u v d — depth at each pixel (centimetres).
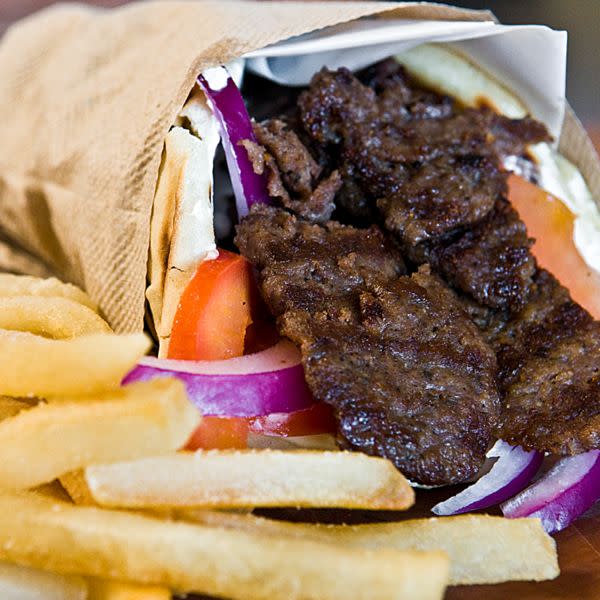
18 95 47
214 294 34
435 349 33
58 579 29
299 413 33
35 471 29
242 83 39
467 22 38
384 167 37
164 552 28
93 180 38
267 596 28
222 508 30
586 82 62
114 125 38
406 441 31
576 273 39
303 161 36
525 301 36
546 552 30
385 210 36
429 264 36
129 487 29
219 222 37
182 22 40
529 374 35
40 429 29
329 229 35
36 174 43
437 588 27
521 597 30
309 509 33
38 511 29
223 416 32
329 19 37
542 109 40
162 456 29
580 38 67
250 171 36
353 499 29
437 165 37
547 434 34
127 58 41
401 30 37
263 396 32
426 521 30
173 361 33
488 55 39
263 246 34
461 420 32
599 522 33
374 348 33
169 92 35
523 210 39
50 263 44
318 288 33
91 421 28
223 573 28
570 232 39
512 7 70
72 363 29
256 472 29
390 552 27
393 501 29
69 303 36
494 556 30
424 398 32
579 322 36
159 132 34
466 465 32
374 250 35
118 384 30
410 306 34
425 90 40
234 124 35
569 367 35
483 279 36
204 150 35
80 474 30
